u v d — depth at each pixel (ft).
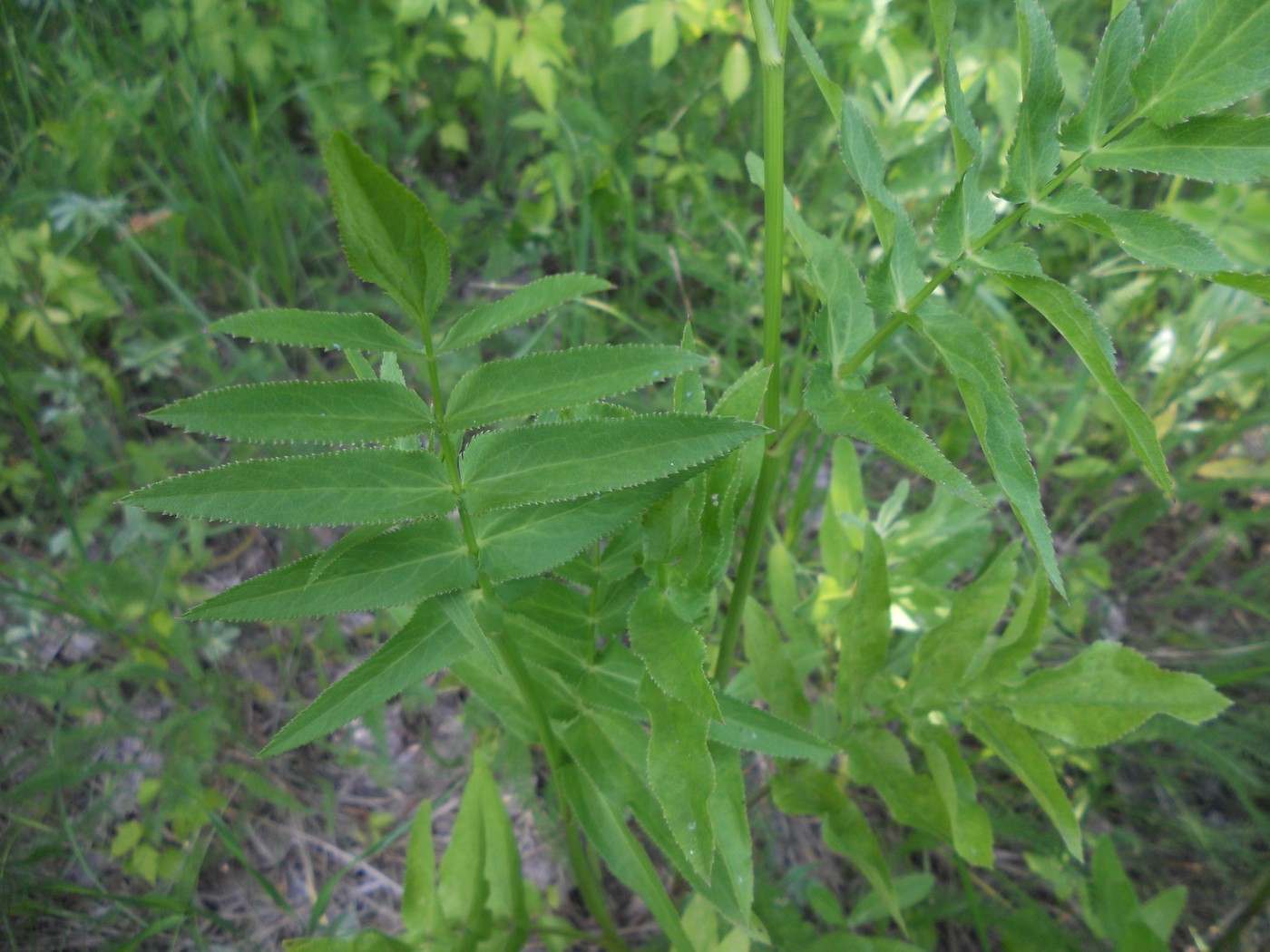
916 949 1.73
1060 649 2.40
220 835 1.97
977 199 1.02
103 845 2.05
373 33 3.03
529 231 2.85
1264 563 2.77
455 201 3.17
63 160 2.49
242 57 2.77
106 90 2.46
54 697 1.98
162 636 2.16
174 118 2.61
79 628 2.19
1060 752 2.17
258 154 2.61
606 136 2.79
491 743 2.23
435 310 0.75
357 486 0.87
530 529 0.99
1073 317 0.89
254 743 2.19
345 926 2.08
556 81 2.81
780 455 1.26
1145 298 2.79
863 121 1.05
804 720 1.67
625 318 2.43
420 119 3.20
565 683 1.33
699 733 1.06
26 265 2.42
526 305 0.84
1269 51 0.85
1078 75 2.54
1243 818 2.29
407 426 0.84
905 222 1.06
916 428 1.00
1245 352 2.45
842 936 1.77
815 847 2.27
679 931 1.25
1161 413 2.69
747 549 1.38
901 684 1.86
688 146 3.03
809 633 1.93
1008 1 3.09
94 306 2.40
